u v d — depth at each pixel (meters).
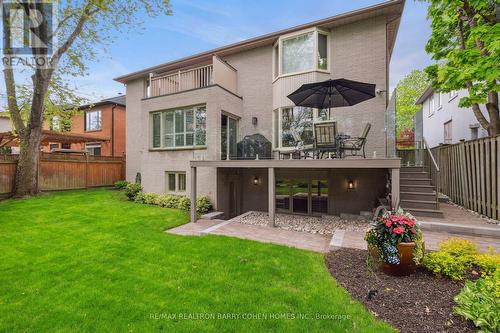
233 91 10.58
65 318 2.85
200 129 9.64
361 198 8.52
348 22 8.77
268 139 10.15
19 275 3.88
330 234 6.12
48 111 11.92
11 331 2.65
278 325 2.68
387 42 9.05
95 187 14.66
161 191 10.46
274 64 10.03
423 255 3.72
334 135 6.30
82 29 10.06
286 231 6.40
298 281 3.61
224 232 6.30
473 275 3.47
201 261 4.39
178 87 10.52
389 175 7.25
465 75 6.23
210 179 9.24
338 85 6.45
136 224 6.98
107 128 17.52
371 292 3.17
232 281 3.64
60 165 13.04
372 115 8.47
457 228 5.43
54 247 5.11
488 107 7.55
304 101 7.36
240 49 10.59
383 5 7.84
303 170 9.38
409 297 3.11
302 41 9.21
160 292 3.38
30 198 10.41
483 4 6.16
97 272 3.99
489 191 6.14
